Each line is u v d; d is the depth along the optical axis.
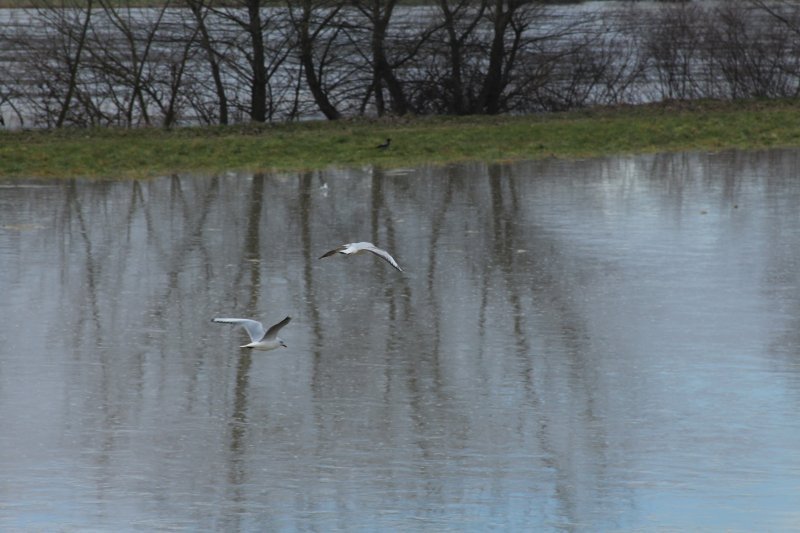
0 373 14.81
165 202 24.19
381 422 13.38
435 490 11.75
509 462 12.37
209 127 32.28
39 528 10.96
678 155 29.66
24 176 26.70
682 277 18.83
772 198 24.59
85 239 21.11
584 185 26.00
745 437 12.93
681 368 14.91
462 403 13.89
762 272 19.08
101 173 27.05
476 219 22.73
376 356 15.43
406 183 26.12
